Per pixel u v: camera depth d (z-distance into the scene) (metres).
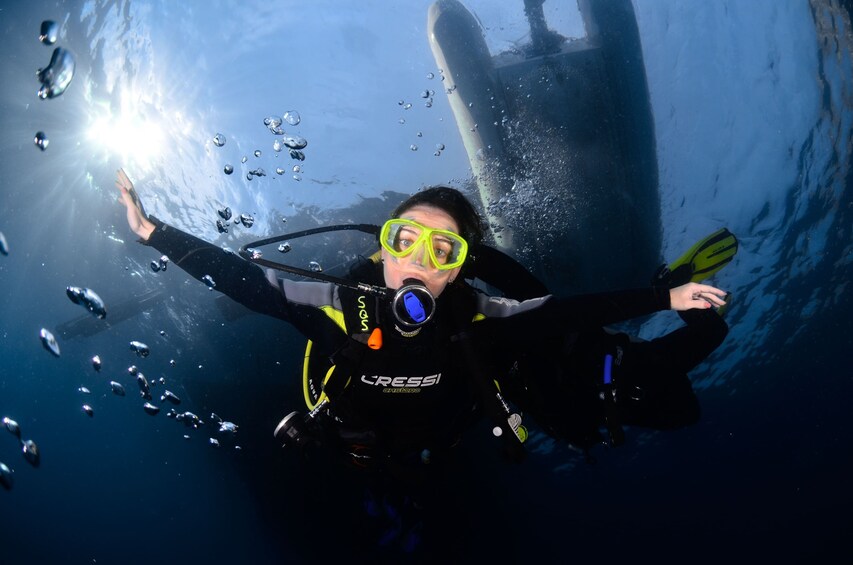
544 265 6.31
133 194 2.10
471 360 2.04
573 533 8.52
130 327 7.93
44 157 8.27
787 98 7.01
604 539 8.41
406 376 2.04
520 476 8.46
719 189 7.32
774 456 8.26
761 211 7.45
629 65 5.79
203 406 7.30
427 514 6.83
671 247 7.50
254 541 10.13
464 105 5.93
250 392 6.97
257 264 2.14
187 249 2.06
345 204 7.10
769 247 7.68
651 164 6.30
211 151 7.45
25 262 10.02
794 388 8.37
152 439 12.29
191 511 11.81
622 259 6.36
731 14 6.64
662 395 3.02
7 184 8.72
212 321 6.82
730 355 8.39
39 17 7.76
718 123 7.07
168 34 7.39
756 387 8.55
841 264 7.94
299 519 7.46
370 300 2.02
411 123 7.04
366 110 7.08
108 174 7.75
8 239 9.78
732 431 8.59
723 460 8.55
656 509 8.55
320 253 6.71
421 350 2.00
